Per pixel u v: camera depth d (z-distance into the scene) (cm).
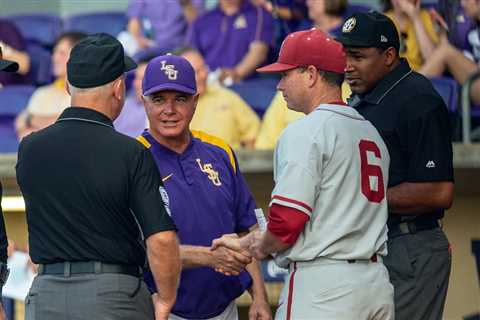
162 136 1612
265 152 2377
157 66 1580
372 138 1462
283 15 2755
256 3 2775
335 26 2703
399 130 1655
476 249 2475
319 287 1402
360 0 2778
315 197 1399
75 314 1338
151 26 2862
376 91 1689
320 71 1454
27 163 1375
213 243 1553
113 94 1391
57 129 1377
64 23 2919
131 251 1366
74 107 1384
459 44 2631
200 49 2802
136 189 1346
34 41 2855
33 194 1370
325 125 1411
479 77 2558
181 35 2834
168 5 2839
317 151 1391
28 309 1381
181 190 1609
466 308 2480
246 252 1538
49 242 1355
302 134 1404
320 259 1409
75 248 1342
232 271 1559
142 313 1371
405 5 2655
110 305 1338
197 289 1605
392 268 1667
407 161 1662
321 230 1405
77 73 1377
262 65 2755
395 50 1683
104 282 1339
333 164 1402
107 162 1347
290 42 1464
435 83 2595
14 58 2809
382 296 1434
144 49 2839
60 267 1351
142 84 1608
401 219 1672
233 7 2780
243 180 1702
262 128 2623
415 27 2650
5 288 2580
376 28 1662
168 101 1583
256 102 2684
